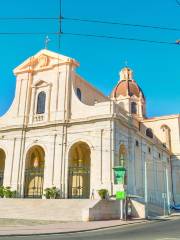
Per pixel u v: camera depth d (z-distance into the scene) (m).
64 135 33.19
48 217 24.03
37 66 38.16
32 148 35.03
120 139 32.12
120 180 24.84
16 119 36.50
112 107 31.77
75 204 25.11
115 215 25.45
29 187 34.75
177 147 50.00
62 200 25.94
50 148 33.44
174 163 49.34
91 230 17.77
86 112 33.28
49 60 37.66
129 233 15.15
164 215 30.80
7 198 29.45
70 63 36.16
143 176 37.12
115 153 30.38
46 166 32.97
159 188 42.25
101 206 24.23
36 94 37.16
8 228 17.44
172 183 48.16
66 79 35.53
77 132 32.72
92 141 31.56
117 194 24.25
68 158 32.41
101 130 31.33
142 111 57.00
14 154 35.16
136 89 58.84
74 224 20.39
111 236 13.94
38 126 34.78
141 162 37.06
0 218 24.28
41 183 34.44
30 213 25.05
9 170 34.69
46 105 35.59
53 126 34.00
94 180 30.05
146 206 26.27
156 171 42.41
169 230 16.02
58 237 13.89
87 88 39.41
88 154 37.12
